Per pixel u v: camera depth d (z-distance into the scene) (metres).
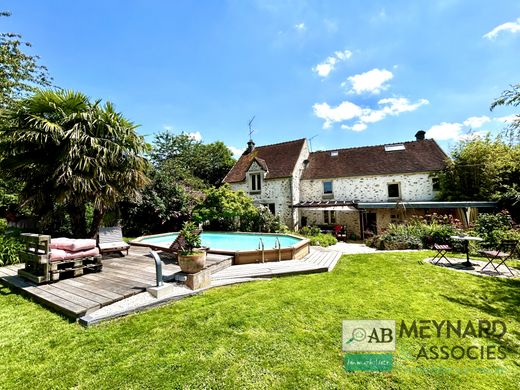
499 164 14.13
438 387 2.63
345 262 8.27
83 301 4.22
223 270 6.72
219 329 3.69
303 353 3.16
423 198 16.73
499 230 9.73
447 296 5.14
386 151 19.47
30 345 3.23
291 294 5.18
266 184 19.97
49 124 7.44
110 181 8.64
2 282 5.49
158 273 4.73
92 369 2.79
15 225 10.74
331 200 19.14
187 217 16.58
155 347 3.21
